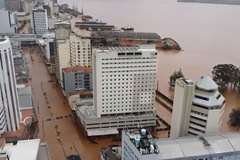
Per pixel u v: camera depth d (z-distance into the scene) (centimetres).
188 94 10906
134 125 14575
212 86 11038
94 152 13138
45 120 16212
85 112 14825
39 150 10919
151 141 9175
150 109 14938
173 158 9212
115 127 14375
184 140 10075
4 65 12475
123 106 14462
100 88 13750
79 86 18650
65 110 17600
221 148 9838
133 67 13762
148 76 14162
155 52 13750
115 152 11938
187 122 11388
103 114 14312
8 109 13125
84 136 14500
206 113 10919
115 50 13550
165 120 16525
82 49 19975
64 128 15325
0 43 12219
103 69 13425
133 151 8988
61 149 13312
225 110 17950
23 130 13600
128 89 14162
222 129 15562
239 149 9888
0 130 12794
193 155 9419
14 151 10369
